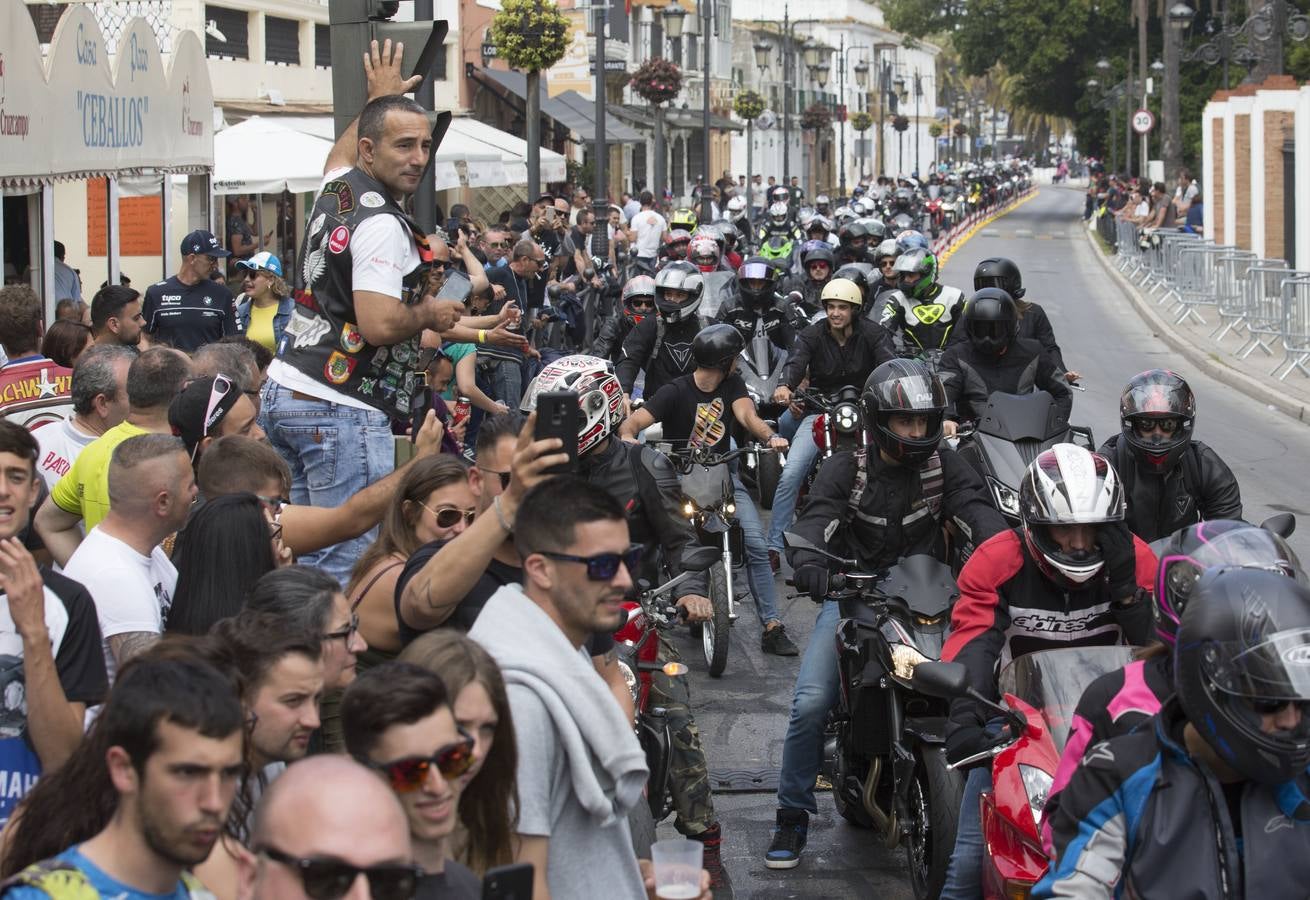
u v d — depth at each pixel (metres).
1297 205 53.59
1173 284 61.66
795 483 18.80
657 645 11.16
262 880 4.95
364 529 9.80
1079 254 93.94
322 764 5.05
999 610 10.19
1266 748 6.09
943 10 177.75
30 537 10.80
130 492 8.77
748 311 25.19
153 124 23.50
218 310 21.41
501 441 9.00
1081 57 140.38
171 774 5.32
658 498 11.94
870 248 35.09
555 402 7.22
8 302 14.07
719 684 16.61
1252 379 39.78
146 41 23.11
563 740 6.45
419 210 18.17
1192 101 110.50
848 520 12.16
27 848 5.66
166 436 8.96
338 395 10.66
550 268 32.91
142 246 32.75
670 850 6.75
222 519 8.38
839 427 17.58
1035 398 16.41
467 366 19.73
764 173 146.50
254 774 6.70
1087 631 10.23
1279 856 6.31
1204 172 71.25
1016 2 139.88
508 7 34.16
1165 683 6.91
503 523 7.40
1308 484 26.80
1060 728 9.33
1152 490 13.58
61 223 32.72
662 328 20.25
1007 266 21.12
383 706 5.72
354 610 8.88
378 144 10.50
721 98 124.88
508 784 6.30
